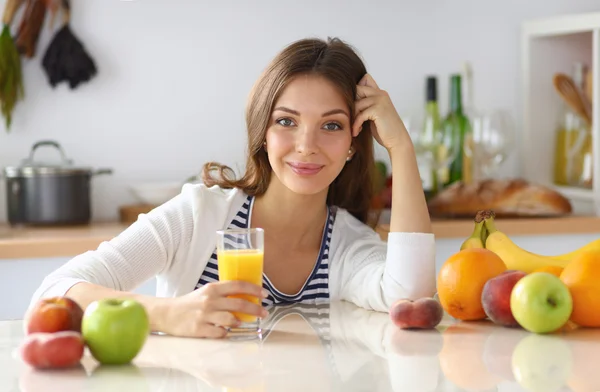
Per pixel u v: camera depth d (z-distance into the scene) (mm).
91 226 2826
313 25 3139
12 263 2436
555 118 3244
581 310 1277
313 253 1732
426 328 1334
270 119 1589
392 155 1652
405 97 3215
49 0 2930
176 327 1269
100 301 1109
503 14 3268
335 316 1479
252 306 1271
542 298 1248
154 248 1599
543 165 3252
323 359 1120
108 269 1523
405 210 1594
